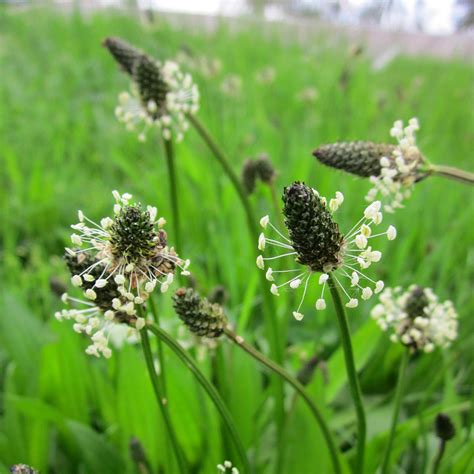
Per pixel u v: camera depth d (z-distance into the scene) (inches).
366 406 6.5
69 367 6.0
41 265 8.8
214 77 13.4
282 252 7.4
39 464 5.7
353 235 2.9
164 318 6.3
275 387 5.2
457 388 6.8
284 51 23.0
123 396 5.4
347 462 5.4
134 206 3.1
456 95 17.7
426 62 23.5
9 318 6.6
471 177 4.0
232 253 8.5
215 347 4.9
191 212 9.9
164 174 10.6
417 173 4.1
